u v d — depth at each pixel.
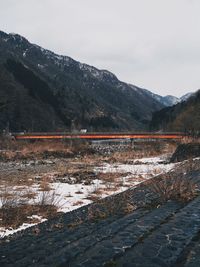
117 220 8.83
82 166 28.67
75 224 8.90
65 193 15.29
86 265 5.54
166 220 8.14
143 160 33.84
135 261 5.45
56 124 199.75
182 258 5.43
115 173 22.11
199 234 6.75
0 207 12.20
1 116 161.62
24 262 6.06
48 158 40.53
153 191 12.67
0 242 7.86
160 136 109.38
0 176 22.06
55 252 6.47
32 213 11.34
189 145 30.97
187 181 13.11
